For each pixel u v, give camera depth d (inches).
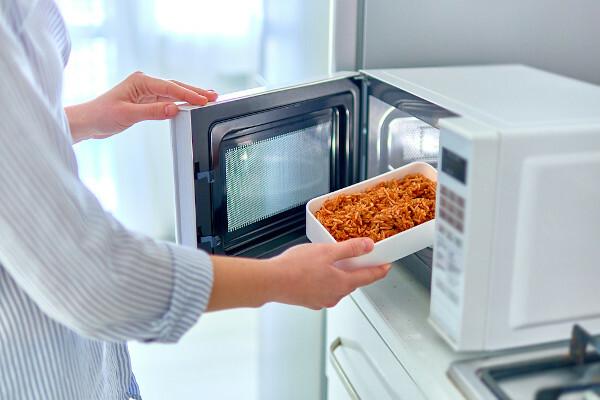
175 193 38.7
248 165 41.4
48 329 29.2
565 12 49.7
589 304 31.4
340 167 47.7
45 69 27.8
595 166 28.9
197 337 74.7
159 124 69.2
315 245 32.1
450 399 29.2
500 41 49.9
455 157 28.5
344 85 45.1
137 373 70.6
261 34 67.6
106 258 25.8
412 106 38.4
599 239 30.2
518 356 30.8
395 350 35.0
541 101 34.4
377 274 33.2
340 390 46.3
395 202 38.5
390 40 48.4
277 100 40.8
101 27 65.1
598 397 27.2
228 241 41.3
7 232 24.2
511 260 29.4
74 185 25.7
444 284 31.0
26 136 24.2
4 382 28.8
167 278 27.1
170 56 67.3
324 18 50.9
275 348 66.4
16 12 26.5
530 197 28.5
